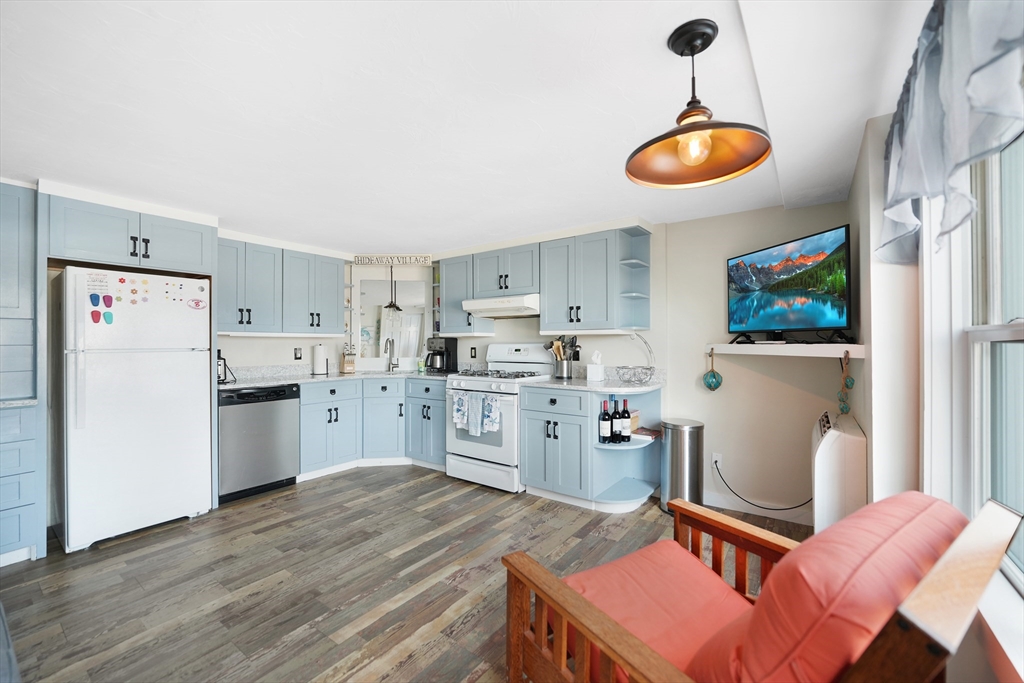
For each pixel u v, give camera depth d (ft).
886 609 2.19
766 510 9.89
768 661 2.42
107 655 5.39
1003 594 3.81
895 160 4.05
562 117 5.76
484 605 6.40
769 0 3.43
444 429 12.99
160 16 3.93
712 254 10.56
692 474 9.87
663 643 3.63
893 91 4.76
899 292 5.23
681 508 5.12
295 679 5.03
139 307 8.82
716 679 2.77
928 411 4.66
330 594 6.68
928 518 2.85
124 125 5.92
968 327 4.42
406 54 4.49
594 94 5.22
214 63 4.62
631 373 11.62
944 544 2.67
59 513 8.81
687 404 10.91
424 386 13.44
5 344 7.73
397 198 9.00
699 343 10.76
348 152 6.81
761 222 9.92
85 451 8.14
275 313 12.32
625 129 6.08
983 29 2.29
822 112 5.25
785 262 8.38
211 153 6.82
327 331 13.67
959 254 4.53
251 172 7.58
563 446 10.38
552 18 3.97
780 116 5.36
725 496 10.39
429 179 7.95
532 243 12.10
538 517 9.64
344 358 14.67
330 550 8.09
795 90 4.76
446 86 5.06
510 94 5.23
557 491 10.48
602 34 4.18
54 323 9.18
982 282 4.35
